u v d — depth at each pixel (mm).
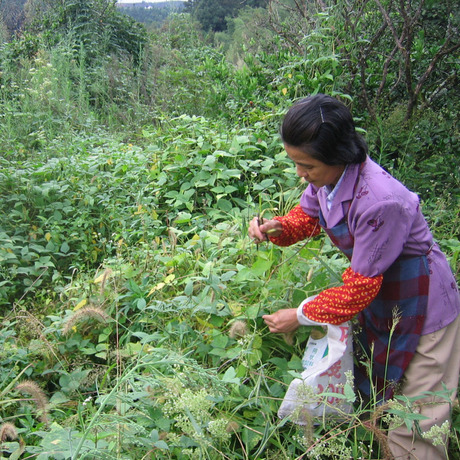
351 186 2043
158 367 2393
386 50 5336
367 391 2402
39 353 2719
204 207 3943
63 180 4332
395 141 4586
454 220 3600
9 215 3900
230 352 2381
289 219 2555
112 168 4688
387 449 1893
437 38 5285
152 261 3217
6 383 2576
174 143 4500
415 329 2174
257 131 4582
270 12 6648
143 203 3992
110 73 8695
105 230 4066
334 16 4789
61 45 9078
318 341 2320
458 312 2201
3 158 4930
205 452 1908
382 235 1995
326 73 4574
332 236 2232
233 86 6367
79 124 6461
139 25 11055
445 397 1985
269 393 2336
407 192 2078
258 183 4195
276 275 2818
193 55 9383
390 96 5234
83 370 2705
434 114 4707
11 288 3432
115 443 1947
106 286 2994
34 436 2275
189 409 1935
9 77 7469
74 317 2492
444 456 2168
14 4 14031
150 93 8648
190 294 2594
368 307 2330
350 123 1957
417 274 2146
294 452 2170
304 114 1911
